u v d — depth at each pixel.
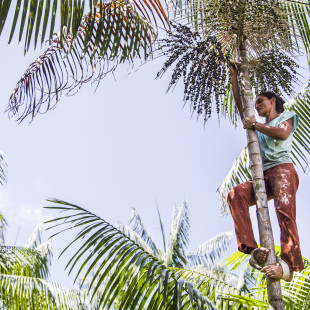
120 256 3.58
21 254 9.30
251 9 4.00
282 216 3.50
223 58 3.90
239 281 10.26
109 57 3.85
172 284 3.52
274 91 4.23
